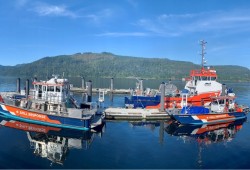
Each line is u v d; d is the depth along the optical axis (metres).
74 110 34.69
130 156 25.52
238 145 30.33
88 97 54.84
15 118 37.44
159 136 33.56
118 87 121.69
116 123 41.31
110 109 46.88
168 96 50.97
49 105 37.00
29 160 23.33
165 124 41.47
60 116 34.75
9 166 21.73
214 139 32.81
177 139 32.31
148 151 27.25
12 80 158.25
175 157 25.64
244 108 52.69
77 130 34.75
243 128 39.53
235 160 25.20
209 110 41.66
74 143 29.12
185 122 39.97
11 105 37.44
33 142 28.56
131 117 44.25
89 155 25.34
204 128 38.88
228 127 40.00
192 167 23.09
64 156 24.80
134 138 32.22
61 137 31.12
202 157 25.81
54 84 36.38
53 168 21.70
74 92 83.44
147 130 36.78
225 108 43.94
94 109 39.09
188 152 27.33
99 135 33.09
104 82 173.50
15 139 29.25
